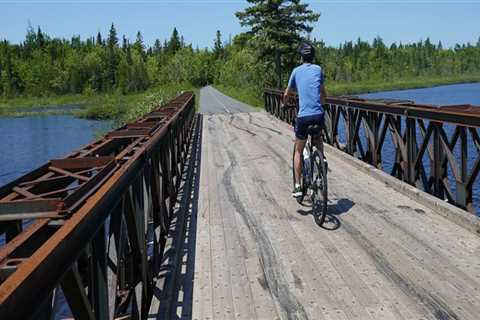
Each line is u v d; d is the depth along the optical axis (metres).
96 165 4.08
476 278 4.01
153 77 125.62
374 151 8.09
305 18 37.03
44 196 3.03
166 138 6.00
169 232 5.39
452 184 10.56
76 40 162.88
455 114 5.20
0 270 1.97
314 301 3.76
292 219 5.82
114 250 3.01
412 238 4.98
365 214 5.86
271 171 8.80
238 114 23.03
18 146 30.89
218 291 4.00
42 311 1.74
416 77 136.38
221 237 5.29
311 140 5.91
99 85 114.00
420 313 3.50
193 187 7.77
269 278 4.20
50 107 81.62
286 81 38.00
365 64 131.62
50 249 1.69
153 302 3.81
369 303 3.68
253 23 37.28
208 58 138.62
